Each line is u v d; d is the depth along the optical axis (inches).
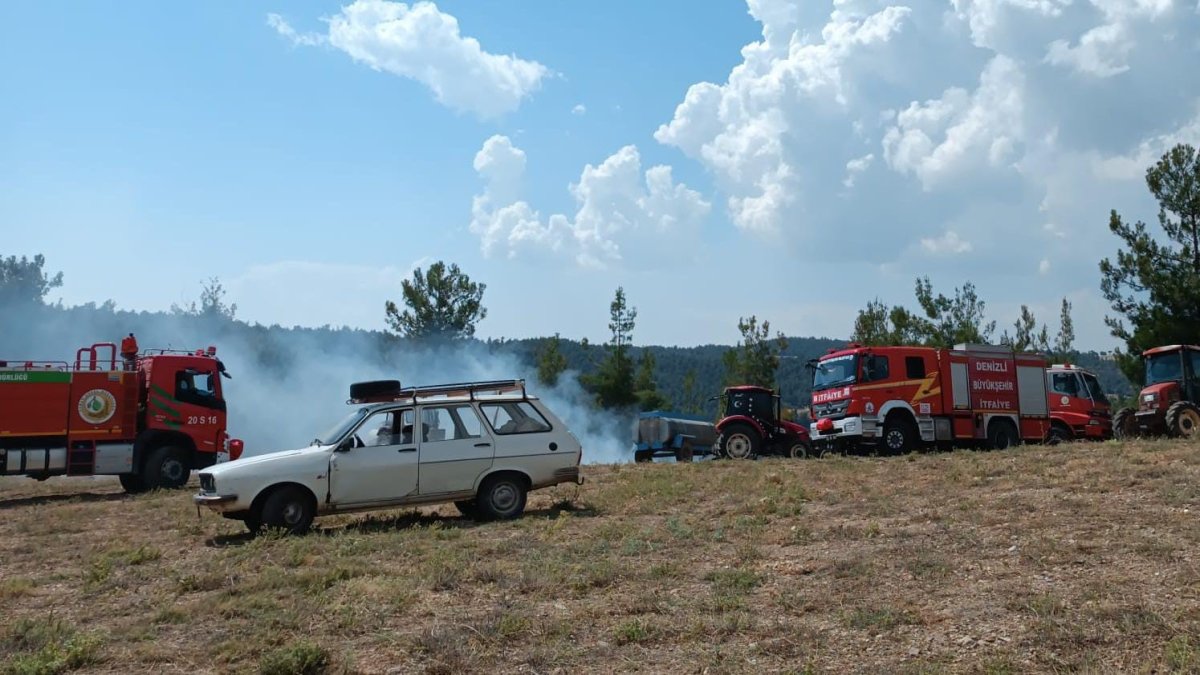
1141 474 503.8
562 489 634.8
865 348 910.4
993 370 951.6
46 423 767.1
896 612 278.8
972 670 230.2
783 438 1024.2
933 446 942.4
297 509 481.4
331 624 295.6
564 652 260.5
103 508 650.8
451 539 448.1
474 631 280.2
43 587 378.0
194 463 823.7
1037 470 567.8
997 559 336.5
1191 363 935.0
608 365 1583.4
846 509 485.4
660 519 494.9
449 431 513.7
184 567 406.9
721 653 253.6
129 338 843.4
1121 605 263.9
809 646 256.5
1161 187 1225.4
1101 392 1070.4
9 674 253.9
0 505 729.6
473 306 1584.6
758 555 375.2
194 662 266.5
